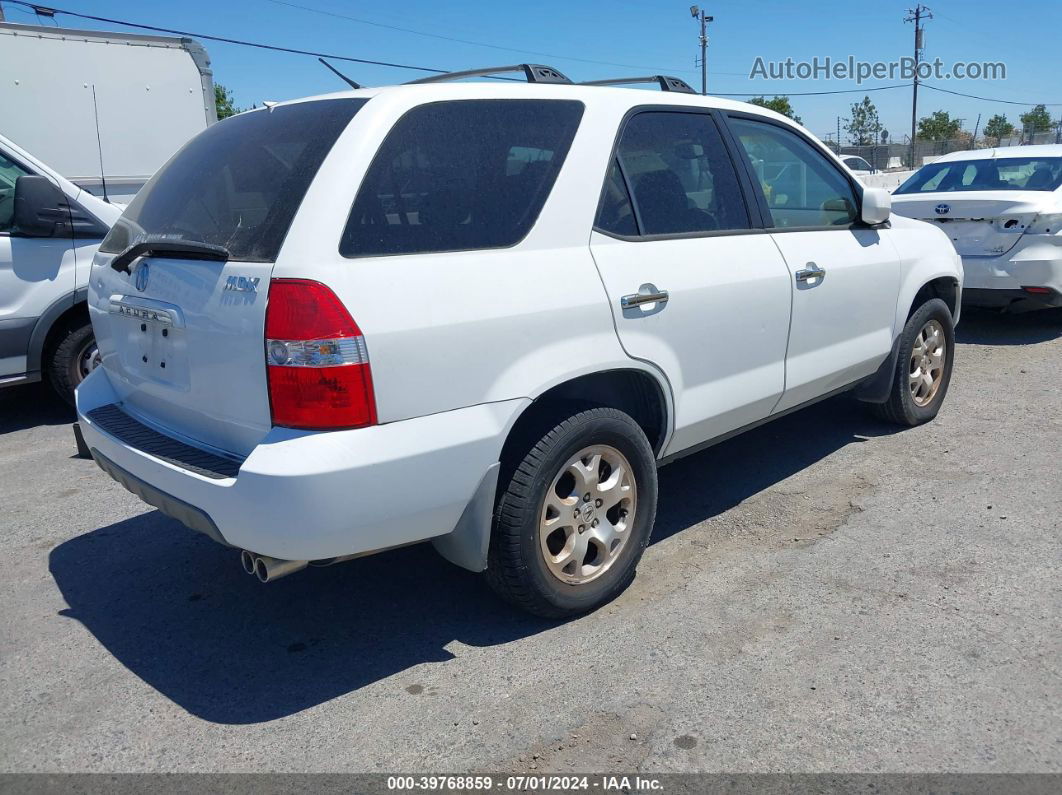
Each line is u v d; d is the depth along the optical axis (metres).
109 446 3.34
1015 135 41.75
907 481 4.70
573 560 3.35
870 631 3.27
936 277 5.24
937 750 2.63
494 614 3.54
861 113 56.44
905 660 3.07
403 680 3.11
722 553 3.97
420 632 3.43
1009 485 4.57
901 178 25.78
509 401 3.00
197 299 2.94
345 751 2.74
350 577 3.90
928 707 2.82
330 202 2.76
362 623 3.52
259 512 2.64
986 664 3.03
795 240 4.26
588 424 3.22
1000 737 2.67
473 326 2.90
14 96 9.12
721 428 3.99
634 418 3.73
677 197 3.72
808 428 5.62
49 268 5.96
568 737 2.76
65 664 3.29
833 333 4.51
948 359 5.64
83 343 6.20
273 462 2.63
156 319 3.18
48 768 2.71
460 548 3.09
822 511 4.38
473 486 2.96
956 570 3.70
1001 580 3.59
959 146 41.12
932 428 5.54
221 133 3.57
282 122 3.25
